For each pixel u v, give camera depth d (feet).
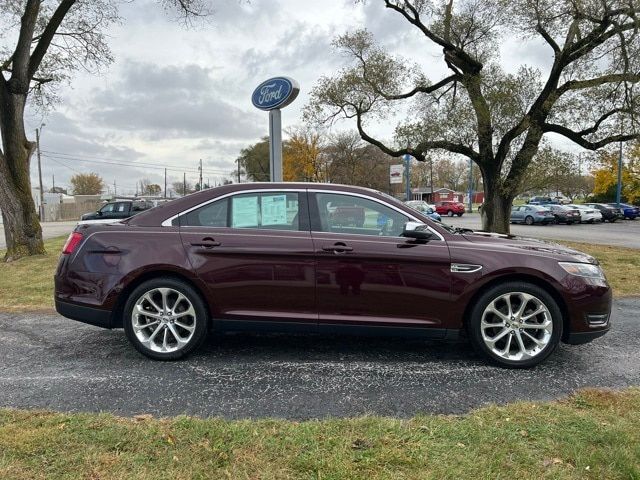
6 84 34.71
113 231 13.38
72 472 7.57
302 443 8.52
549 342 12.55
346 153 171.73
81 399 10.54
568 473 7.63
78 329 16.57
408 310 12.74
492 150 46.11
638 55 37.83
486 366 12.89
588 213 114.73
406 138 48.93
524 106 44.06
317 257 12.76
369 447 8.41
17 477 7.39
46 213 152.56
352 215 13.21
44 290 23.54
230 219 13.34
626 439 8.63
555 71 42.22
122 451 8.21
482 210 48.70
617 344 14.98
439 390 11.21
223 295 12.94
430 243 12.82
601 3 38.04
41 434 8.73
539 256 12.69
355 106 55.77
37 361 13.17
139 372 12.32
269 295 12.90
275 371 12.44
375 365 12.94
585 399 10.57
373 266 12.67
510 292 12.60
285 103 30.04
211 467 7.75
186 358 13.35
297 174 178.60
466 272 12.59
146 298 13.14
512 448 8.40
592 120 43.04
